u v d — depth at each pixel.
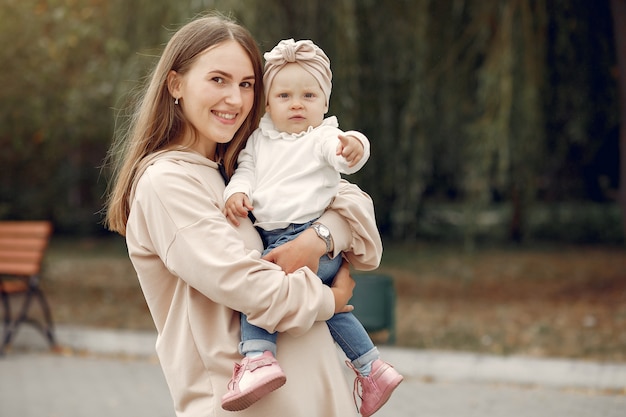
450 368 7.86
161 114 2.62
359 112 11.13
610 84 12.71
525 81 10.85
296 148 2.60
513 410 6.50
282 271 2.35
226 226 2.39
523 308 11.40
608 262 16.73
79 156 20.20
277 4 10.27
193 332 2.46
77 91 11.38
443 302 12.03
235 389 2.33
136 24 10.94
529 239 20.30
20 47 11.32
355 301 8.78
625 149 11.75
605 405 6.65
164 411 6.53
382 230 19.41
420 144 11.62
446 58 11.97
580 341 9.16
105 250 19.27
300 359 2.46
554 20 11.75
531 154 11.86
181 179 2.45
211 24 2.59
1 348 8.64
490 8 11.04
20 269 8.85
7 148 14.77
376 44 11.34
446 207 25.02
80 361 8.41
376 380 2.73
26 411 6.50
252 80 2.62
